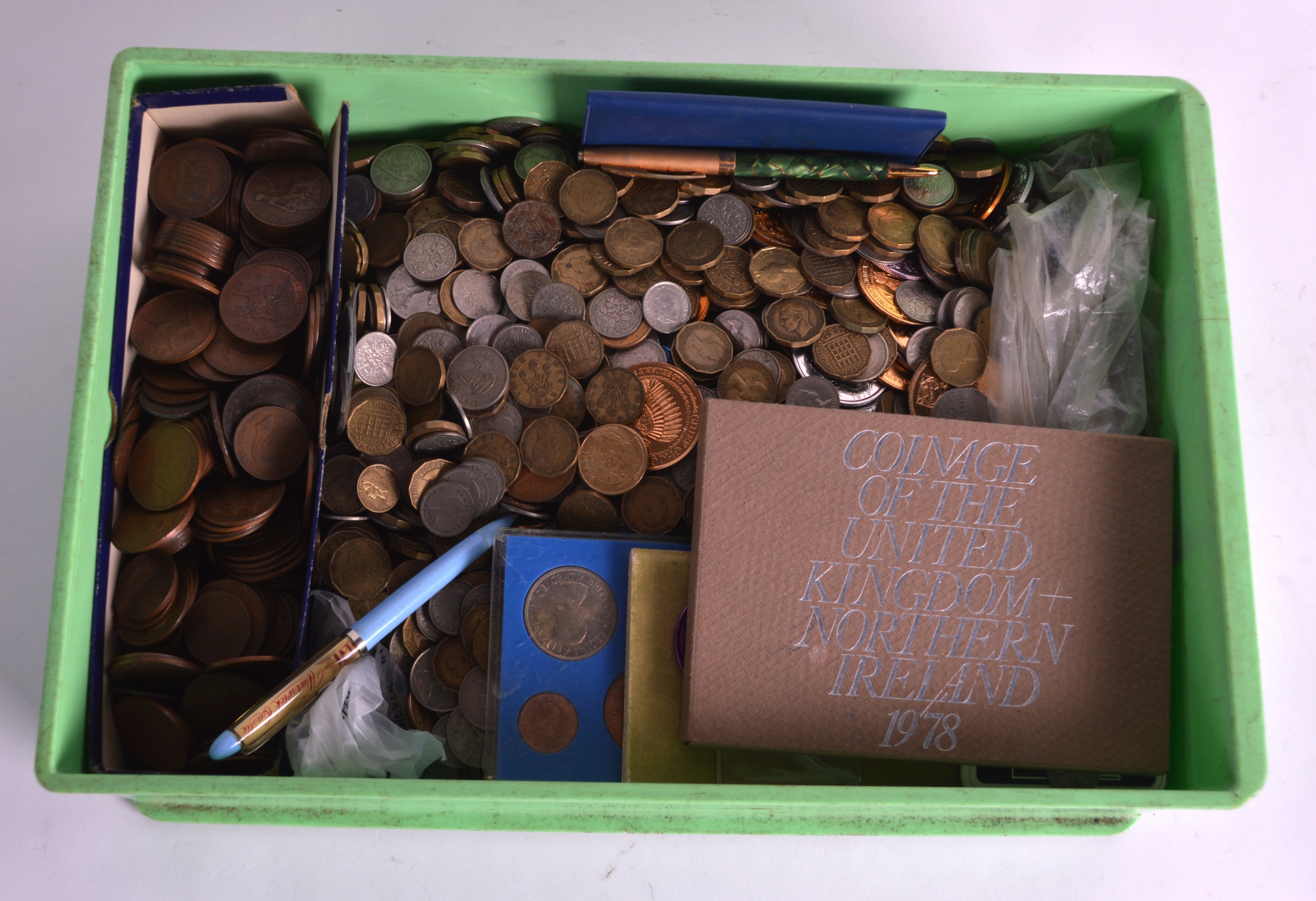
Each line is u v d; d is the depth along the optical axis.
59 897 0.94
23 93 1.21
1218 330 0.95
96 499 0.85
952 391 1.04
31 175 1.19
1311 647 1.11
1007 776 0.92
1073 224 1.08
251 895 0.95
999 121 1.09
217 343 0.93
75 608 0.81
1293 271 1.22
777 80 1.01
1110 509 0.92
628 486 0.99
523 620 0.93
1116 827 0.98
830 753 0.87
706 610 0.87
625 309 1.06
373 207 1.07
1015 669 0.89
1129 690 0.90
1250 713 0.85
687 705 0.86
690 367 1.04
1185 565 0.94
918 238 1.07
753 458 0.90
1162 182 1.06
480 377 1.00
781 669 0.87
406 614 0.90
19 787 0.98
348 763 0.87
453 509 0.95
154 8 1.25
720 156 1.05
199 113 0.97
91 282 0.86
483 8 1.28
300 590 0.96
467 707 0.93
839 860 0.99
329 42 1.25
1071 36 1.30
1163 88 1.03
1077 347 1.04
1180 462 0.96
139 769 0.87
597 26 1.29
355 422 0.99
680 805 0.83
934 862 0.99
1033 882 1.00
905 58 1.29
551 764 0.90
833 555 0.89
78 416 0.83
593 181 1.06
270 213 0.97
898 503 0.91
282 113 0.98
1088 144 1.11
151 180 0.96
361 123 1.09
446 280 1.06
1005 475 0.92
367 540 0.97
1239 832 1.03
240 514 0.90
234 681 0.88
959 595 0.90
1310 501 1.15
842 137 1.03
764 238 1.09
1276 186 1.24
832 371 1.05
